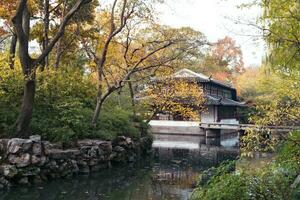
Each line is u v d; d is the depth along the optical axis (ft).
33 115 62.44
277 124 36.50
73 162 60.29
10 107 60.29
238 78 223.10
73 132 63.16
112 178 60.85
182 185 56.54
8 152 51.24
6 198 45.52
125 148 77.92
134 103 102.68
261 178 24.68
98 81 74.74
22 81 62.23
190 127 150.51
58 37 56.95
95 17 85.97
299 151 32.37
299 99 35.94
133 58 85.87
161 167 74.02
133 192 51.24
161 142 125.29
